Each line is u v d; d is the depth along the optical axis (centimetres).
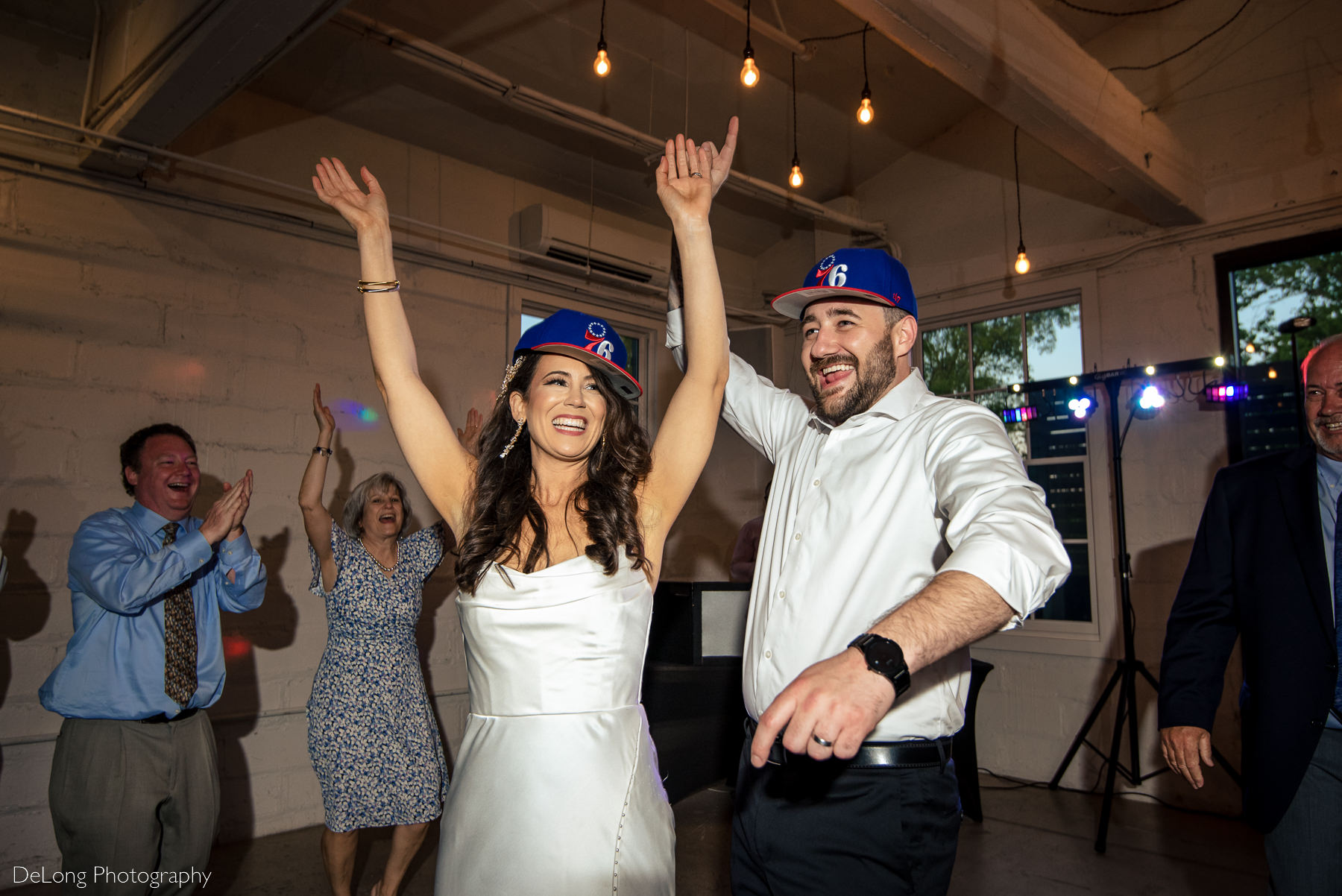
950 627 85
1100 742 449
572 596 131
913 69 487
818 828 143
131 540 243
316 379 408
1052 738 466
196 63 280
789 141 535
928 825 141
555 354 142
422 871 332
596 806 124
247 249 392
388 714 281
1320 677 170
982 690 494
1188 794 416
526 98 401
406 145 455
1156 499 442
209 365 376
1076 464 481
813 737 76
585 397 141
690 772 319
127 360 354
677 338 181
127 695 227
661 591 336
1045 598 93
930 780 142
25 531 325
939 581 91
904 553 148
